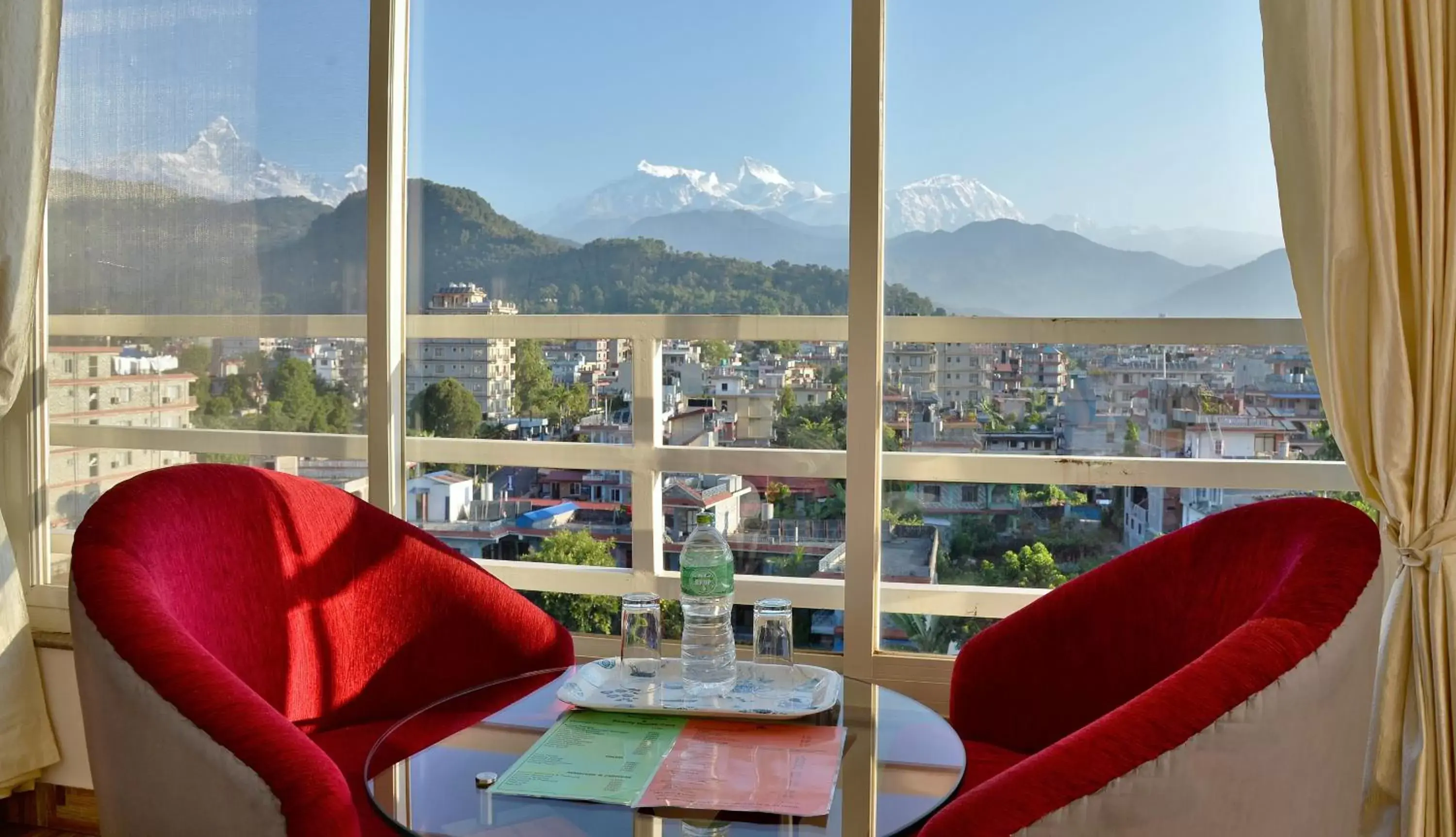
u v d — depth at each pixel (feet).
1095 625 6.72
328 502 7.22
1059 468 8.19
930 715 5.69
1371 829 6.61
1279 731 4.75
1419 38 6.23
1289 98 6.71
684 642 6.25
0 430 9.75
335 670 7.07
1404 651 6.49
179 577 5.97
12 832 9.30
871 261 8.00
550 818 4.42
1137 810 4.49
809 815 4.43
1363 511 5.85
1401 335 6.25
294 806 4.45
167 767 4.74
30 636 9.13
